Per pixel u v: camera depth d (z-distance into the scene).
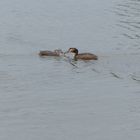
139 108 35.59
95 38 49.06
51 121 33.59
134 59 43.28
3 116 34.03
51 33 50.50
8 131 32.31
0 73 40.28
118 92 37.94
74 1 64.06
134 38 48.81
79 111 35.00
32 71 40.84
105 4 62.72
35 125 33.06
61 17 56.50
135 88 38.47
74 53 43.38
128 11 59.16
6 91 37.44
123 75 40.41
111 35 49.88
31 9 59.81
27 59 43.09
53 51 44.47
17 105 35.53
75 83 39.09
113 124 33.47
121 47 46.31
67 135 32.06
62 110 35.06
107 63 42.41
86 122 33.66
